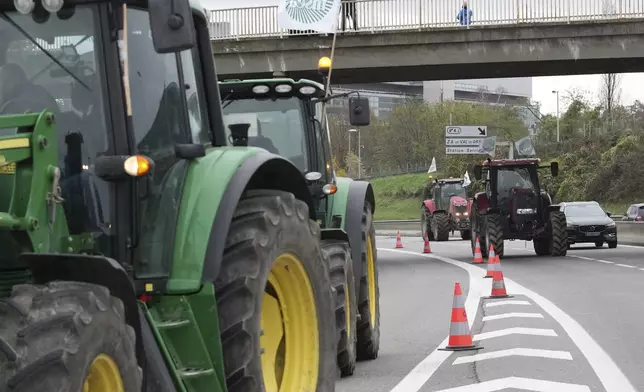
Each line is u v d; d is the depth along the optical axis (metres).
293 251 6.18
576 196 75.44
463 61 33.75
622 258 30.39
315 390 6.43
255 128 10.28
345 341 8.98
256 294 5.59
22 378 3.79
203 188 5.68
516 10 33.31
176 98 5.84
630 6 33.06
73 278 4.50
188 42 4.97
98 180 5.34
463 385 8.94
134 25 5.62
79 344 3.96
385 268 28.45
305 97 10.34
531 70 35.78
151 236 5.47
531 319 14.04
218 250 5.51
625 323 13.49
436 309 16.33
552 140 95.19
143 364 4.66
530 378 9.18
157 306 5.45
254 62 33.81
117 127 5.38
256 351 5.56
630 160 71.19
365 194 10.80
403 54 33.81
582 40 33.31
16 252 4.72
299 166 10.20
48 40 5.43
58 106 5.39
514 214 31.45
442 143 106.31
